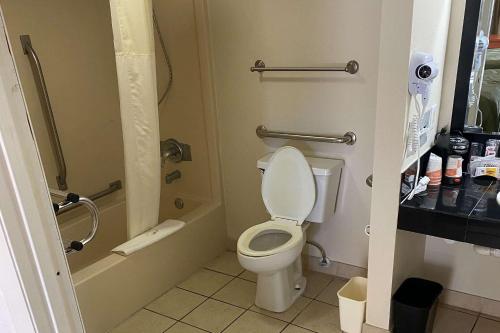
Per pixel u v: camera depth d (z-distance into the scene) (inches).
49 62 96.9
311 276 103.9
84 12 102.9
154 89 82.7
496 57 74.2
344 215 97.1
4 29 31.8
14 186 33.8
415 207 66.3
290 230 90.3
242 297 97.0
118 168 117.1
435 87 75.0
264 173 96.4
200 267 110.1
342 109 90.0
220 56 102.6
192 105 110.7
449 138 77.6
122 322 89.7
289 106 96.7
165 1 105.2
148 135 84.7
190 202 120.0
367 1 80.6
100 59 108.2
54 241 37.9
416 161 71.0
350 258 100.0
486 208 64.7
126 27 76.9
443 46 75.6
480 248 64.8
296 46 91.6
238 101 104.0
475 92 77.7
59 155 98.7
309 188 90.5
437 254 88.2
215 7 99.1
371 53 83.1
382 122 65.1
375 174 68.1
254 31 95.8
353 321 80.2
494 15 72.5
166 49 109.7
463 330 81.7
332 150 94.0
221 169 113.2
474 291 86.0
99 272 83.7
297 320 88.0
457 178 74.9
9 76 32.4
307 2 87.3
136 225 91.7
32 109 94.1
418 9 60.6
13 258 34.9
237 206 114.3
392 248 70.4
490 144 77.4
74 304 41.1
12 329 39.9
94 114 108.7
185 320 89.8
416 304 76.7
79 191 107.6
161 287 98.5
